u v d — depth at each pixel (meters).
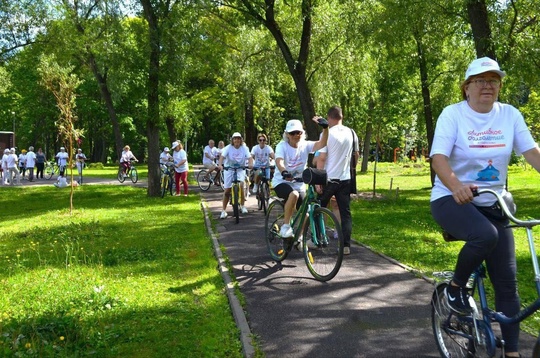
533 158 3.62
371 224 11.66
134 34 18.98
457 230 3.55
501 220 3.61
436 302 4.09
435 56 19.17
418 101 23.09
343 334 4.79
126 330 4.95
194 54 19.45
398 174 36.03
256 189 14.24
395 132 46.50
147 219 13.15
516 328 3.52
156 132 19.64
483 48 11.80
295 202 7.20
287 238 7.32
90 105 53.25
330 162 7.82
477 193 3.33
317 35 19.45
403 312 5.38
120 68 18.91
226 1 18.20
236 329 4.89
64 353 4.37
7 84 36.22
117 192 22.66
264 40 21.73
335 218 6.35
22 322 5.06
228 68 23.50
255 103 32.38
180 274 7.12
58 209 16.67
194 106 34.88
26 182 31.80
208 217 12.85
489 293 4.57
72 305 5.63
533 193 19.97
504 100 14.67
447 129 3.68
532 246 3.21
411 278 6.70
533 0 12.12
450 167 3.59
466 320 3.71
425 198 18.52
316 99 21.00
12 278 7.12
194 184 25.52
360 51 18.38
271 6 17.69
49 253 9.25
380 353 4.37
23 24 23.55
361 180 29.97
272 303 5.73
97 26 22.38
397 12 13.70
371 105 28.12
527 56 12.03
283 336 4.77
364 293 6.05
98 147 68.06
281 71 21.78
